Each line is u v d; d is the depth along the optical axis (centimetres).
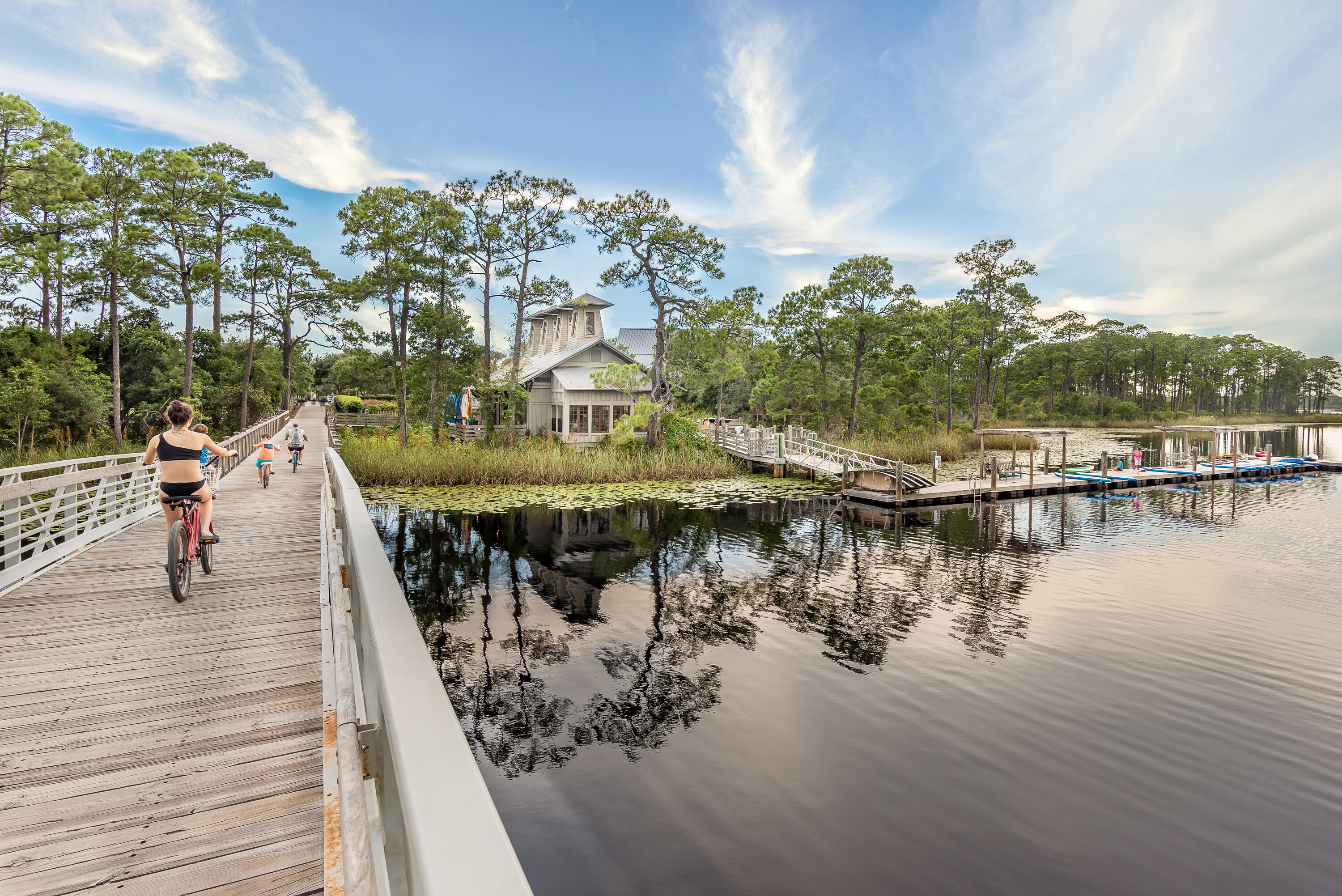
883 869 553
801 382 4653
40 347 3061
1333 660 998
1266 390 12838
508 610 1217
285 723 388
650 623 1153
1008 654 1016
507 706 841
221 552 821
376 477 2664
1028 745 752
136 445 2767
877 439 4131
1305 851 579
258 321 4944
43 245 2927
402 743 98
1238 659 1003
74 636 517
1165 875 547
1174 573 1530
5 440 2431
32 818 297
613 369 3491
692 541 1827
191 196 3894
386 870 130
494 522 2031
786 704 848
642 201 3447
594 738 764
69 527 820
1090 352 9506
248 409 4594
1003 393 8612
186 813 304
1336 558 1680
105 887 256
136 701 411
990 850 576
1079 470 3553
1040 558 1667
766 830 603
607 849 579
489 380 3541
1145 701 859
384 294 3941
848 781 679
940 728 788
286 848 282
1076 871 553
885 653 1017
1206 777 689
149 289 3931
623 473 2977
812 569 1543
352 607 343
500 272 3712
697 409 4834
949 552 1733
